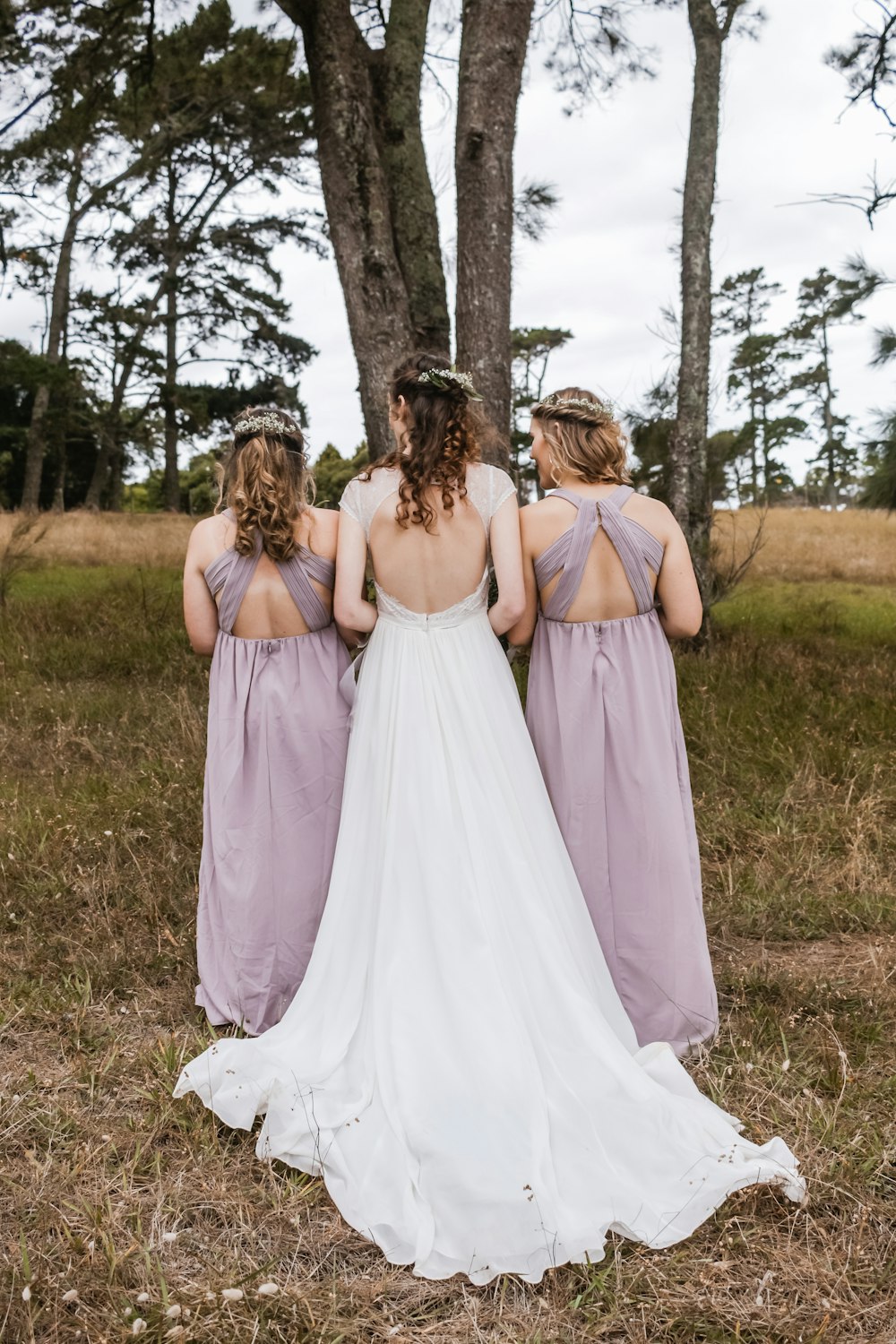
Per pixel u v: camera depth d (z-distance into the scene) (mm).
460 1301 1970
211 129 24250
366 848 2719
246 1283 1968
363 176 5699
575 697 2832
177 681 7367
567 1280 2018
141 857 4137
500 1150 2199
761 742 5539
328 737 3008
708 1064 2777
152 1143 2443
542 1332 1880
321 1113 2398
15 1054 2832
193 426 35750
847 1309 1896
